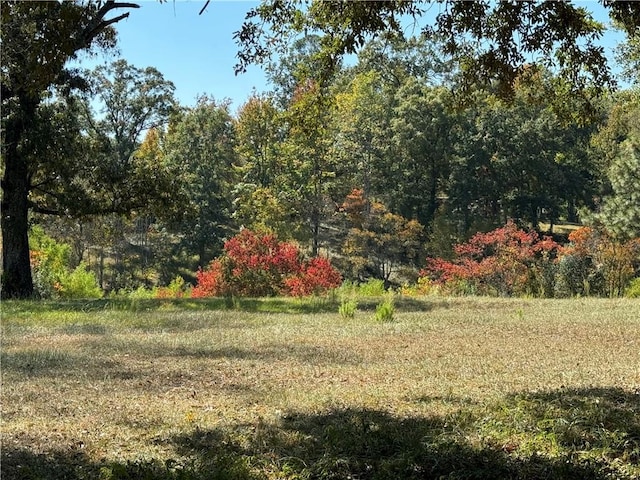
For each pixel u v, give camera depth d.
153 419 6.55
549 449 5.43
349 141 55.75
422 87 57.09
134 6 8.80
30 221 27.25
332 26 9.23
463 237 50.53
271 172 55.06
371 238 49.53
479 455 5.22
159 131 62.75
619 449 5.46
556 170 55.78
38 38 7.87
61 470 5.13
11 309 18.14
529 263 32.09
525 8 8.38
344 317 16.44
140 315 17.02
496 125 55.94
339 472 5.03
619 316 15.58
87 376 8.92
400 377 8.62
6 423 6.51
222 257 26.38
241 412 6.86
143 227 54.41
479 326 14.20
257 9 9.28
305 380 8.54
